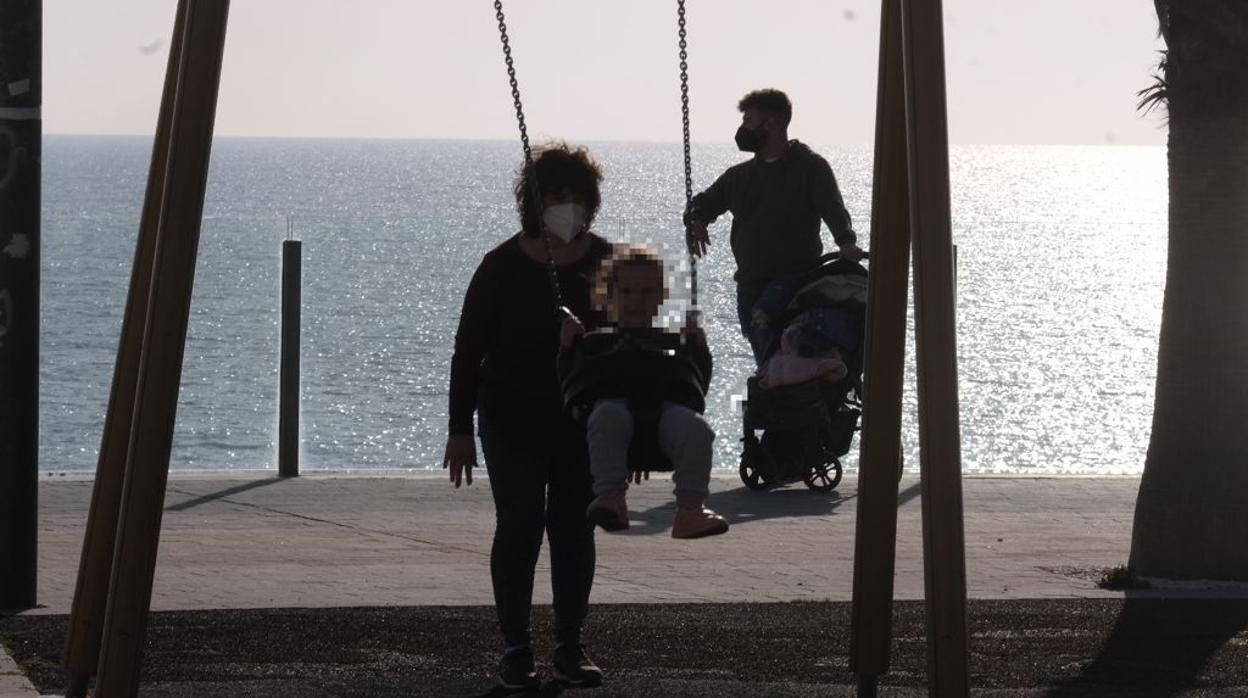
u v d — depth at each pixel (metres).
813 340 21.16
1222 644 13.51
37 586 14.86
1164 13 15.73
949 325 9.39
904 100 10.64
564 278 11.52
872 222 11.01
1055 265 136.38
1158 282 117.25
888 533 11.06
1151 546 16.11
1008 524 19.22
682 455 10.31
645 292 10.53
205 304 76.38
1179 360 16.02
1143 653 13.19
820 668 12.51
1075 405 53.06
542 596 15.06
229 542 17.33
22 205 13.96
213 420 43.09
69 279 86.25
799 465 21.19
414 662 12.59
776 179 21.53
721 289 80.69
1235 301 15.86
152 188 10.70
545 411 11.46
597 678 11.91
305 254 121.75
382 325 71.44
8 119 13.82
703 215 21.91
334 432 42.09
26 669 12.16
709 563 16.56
